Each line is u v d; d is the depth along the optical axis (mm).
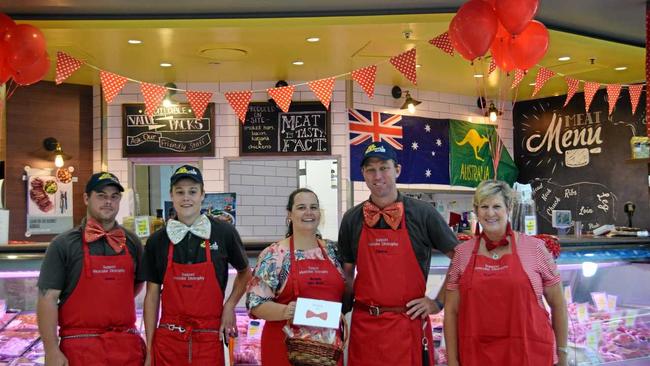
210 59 7102
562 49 6855
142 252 3545
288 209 3398
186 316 3299
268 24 5922
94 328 3256
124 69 7527
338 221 8273
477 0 4676
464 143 9367
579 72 7906
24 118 7938
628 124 8688
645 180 8523
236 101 5633
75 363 3201
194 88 8344
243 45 6582
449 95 9328
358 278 3389
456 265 3207
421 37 6340
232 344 4035
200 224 3373
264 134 8336
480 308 3080
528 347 2992
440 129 9156
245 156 8312
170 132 8305
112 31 5949
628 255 4781
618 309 4566
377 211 3350
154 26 5867
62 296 3275
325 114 8328
